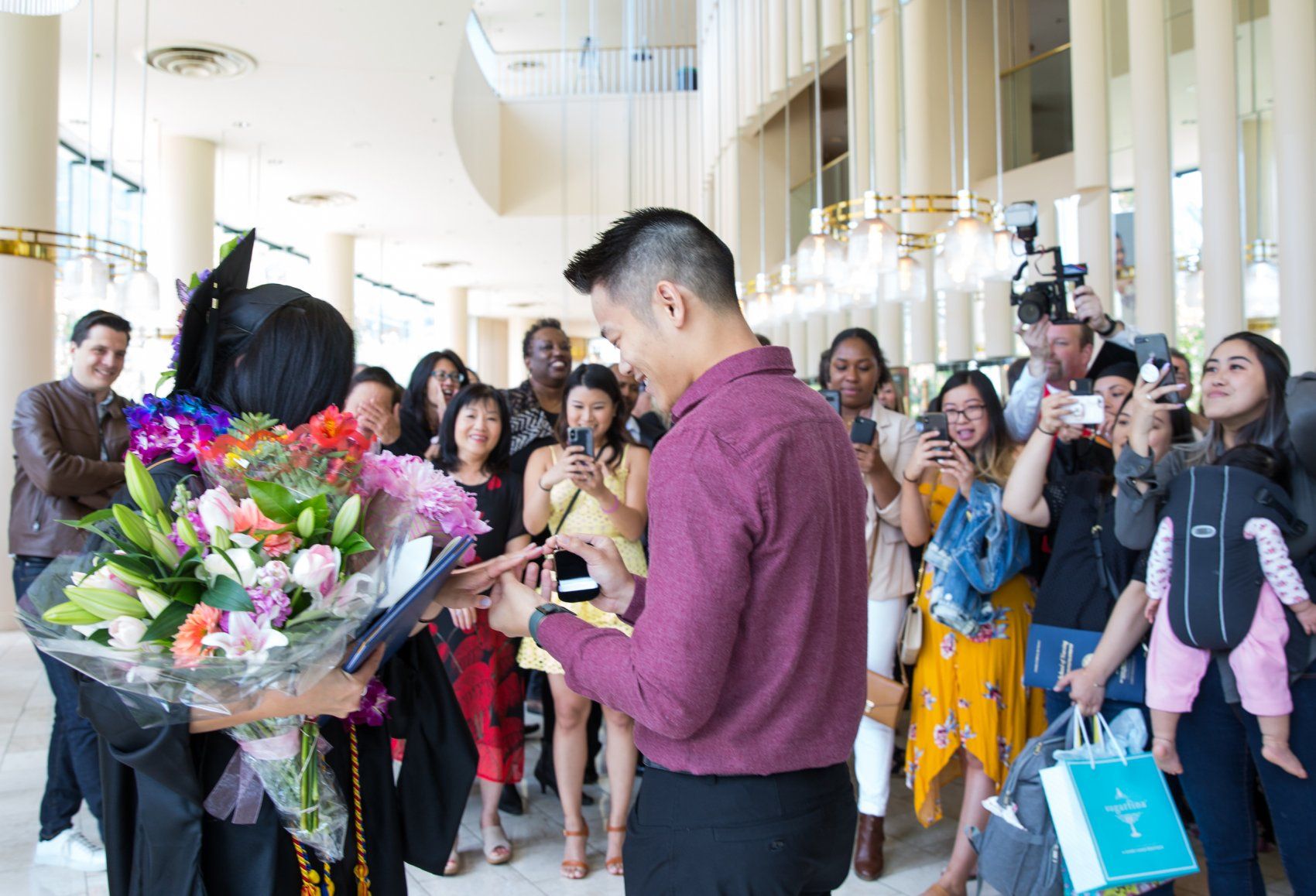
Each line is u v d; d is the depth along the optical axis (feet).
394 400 12.91
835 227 20.21
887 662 10.70
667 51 52.01
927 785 9.56
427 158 38.55
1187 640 7.44
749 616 4.44
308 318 4.71
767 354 4.75
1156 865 7.34
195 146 35.83
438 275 65.00
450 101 32.40
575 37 54.90
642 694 4.25
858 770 10.25
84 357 12.07
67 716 10.05
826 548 4.59
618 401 10.84
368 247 55.67
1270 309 24.38
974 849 9.30
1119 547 8.46
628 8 35.35
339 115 33.63
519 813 12.05
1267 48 25.08
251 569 3.87
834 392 10.73
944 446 9.46
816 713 4.63
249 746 4.39
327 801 4.61
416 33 27.17
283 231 51.29
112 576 3.95
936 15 28.04
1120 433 9.39
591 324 86.33
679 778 4.69
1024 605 9.60
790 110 39.27
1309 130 15.10
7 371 21.53
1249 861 7.70
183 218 35.45
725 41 39.19
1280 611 7.20
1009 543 9.11
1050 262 14.05
